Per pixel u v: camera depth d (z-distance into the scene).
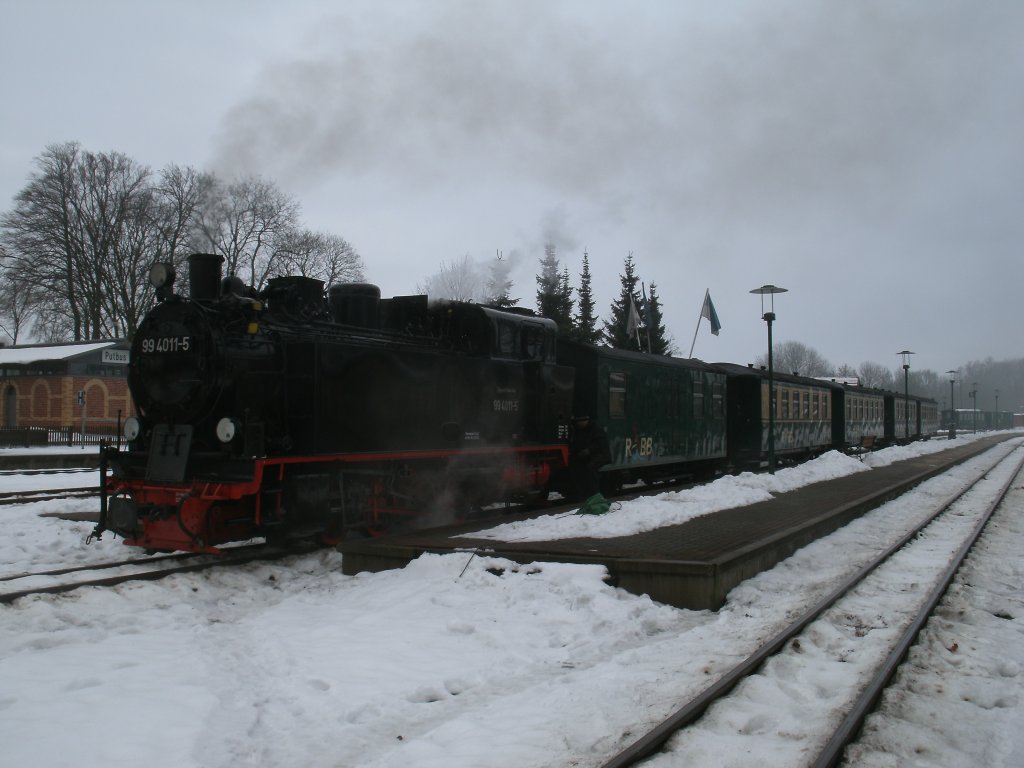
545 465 14.17
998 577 9.64
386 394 10.88
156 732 4.50
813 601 7.90
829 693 5.43
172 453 9.24
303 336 10.22
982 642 6.78
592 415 15.78
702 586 7.63
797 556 10.12
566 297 37.56
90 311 39.69
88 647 6.21
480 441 12.62
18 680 5.36
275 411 9.92
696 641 6.54
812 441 29.00
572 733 4.59
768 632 6.80
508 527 10.10
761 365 26.61
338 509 10.10
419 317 12.48
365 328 11.37
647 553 8.23
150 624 7.07
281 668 5.87
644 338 43.56
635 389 17.47
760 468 24.36
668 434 19.05
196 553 9.78
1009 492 20.39
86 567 8.78
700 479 22.16
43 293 39.44
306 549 10.28
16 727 4.54
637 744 4.29
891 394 42.09
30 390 36.56
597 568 7.84
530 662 6.09
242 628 7.06
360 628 6.84
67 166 37.69
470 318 13.03
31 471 22.34
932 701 5.36
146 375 9.79
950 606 8.01
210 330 9.29
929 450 38.09
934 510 15.57
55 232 37.88
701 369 21.27
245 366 9.48
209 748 4.39
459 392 12.20
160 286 9.88
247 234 35.78
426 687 5.42
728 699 5.16
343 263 41.28
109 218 38.81
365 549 8.91
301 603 7.86
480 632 6.69
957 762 4.40
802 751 4.39
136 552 9.86
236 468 8.93
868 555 10.62
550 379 14.30
